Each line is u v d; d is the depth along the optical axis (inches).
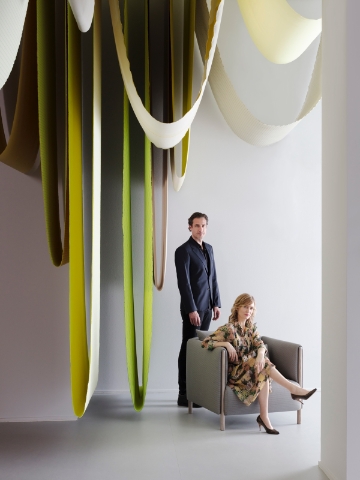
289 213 227.6
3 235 174.6
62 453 143.3
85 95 207.3
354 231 119.7
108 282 214.2
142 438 156.8
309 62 224.7
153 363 217.3
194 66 219.3
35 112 160.4
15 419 173.8
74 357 146.0
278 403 169.9
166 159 197.3
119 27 146.6
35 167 175.8
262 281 224.8
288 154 228.4
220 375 165.6
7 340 174.1
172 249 220.4
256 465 135.9
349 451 117.6
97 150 151.6
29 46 148.8
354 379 118.2
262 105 223.9
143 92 214.7
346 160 121.3
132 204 216.8
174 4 209.0
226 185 224.2
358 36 119.5
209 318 201.6
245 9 170.4
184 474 129.0
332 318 132.0
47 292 175.2
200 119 223.3
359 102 119.6
